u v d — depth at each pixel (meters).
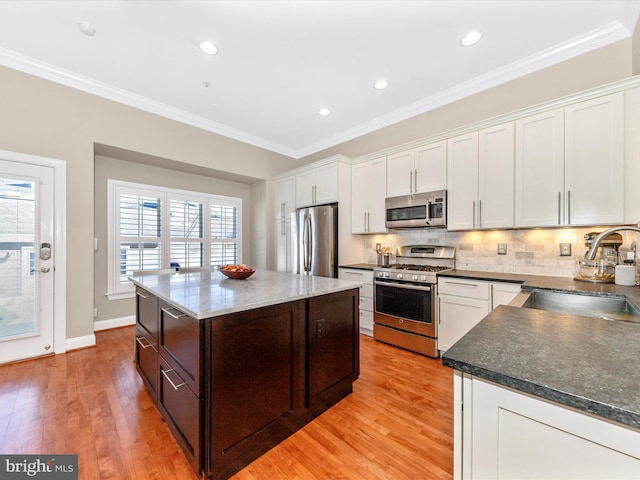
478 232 2.94
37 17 2.09
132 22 2.14
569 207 2.17
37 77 2.67
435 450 1.55
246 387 1.45
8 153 2.53
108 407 1.90
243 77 2.85
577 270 2.20
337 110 3.55
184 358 1.43
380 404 1.98
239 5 1.97
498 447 0.65
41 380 2.25
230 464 1.39
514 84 2.68
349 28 2.18
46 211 2.73
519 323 1.00
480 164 2.64
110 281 3.59
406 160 3.23
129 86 3.03
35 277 2.68
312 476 1.38
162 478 1.35
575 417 0.55
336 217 3.79
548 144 2.27
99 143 3.03
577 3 1.94
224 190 4.77
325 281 2.23
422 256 3.31
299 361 1.73
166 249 4.06
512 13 2.03
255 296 1.62
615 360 0.67
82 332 2.93
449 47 2.39
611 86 2.00
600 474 0.52
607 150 2.02
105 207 3.55
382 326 3.15
